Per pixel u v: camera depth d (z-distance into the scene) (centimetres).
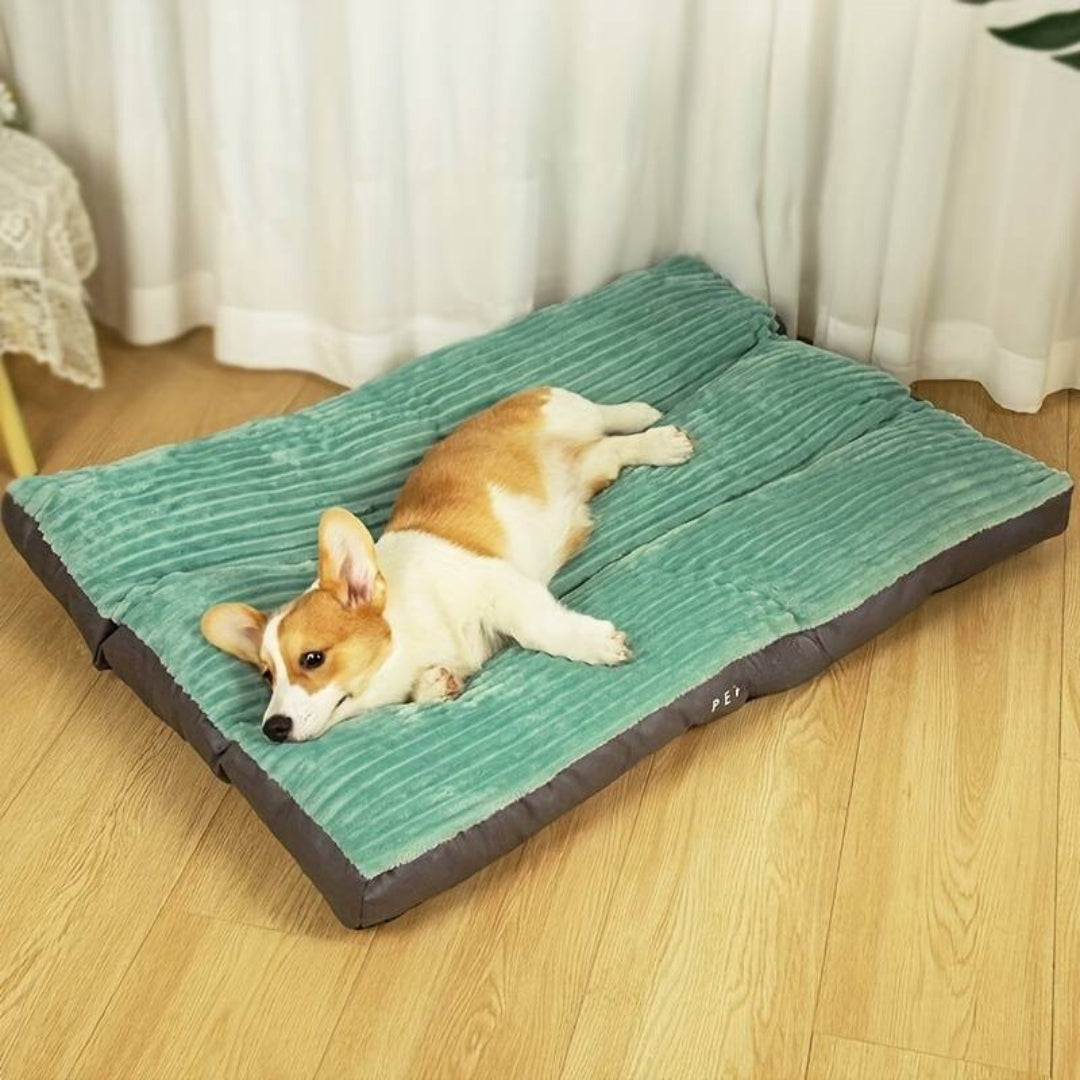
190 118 262
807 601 204
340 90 242
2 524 237
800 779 199
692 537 214
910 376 257
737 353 251
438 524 203
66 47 262
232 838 195
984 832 192
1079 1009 172
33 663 221
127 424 265
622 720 188
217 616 194
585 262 263
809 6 233
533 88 241
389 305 262
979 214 245
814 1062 168
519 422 221
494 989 176
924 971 176
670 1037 171
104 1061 171
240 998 176
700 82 252
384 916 176
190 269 281
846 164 242
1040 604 223
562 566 216
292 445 233
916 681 212
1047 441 252
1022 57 226
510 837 182
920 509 216
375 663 188
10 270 237
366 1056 170
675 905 184
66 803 201
